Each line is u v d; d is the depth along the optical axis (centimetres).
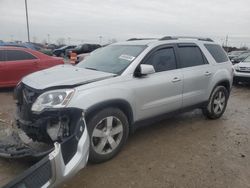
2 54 869
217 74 569
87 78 367
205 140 479
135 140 468
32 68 909
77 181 333
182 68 496
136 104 411
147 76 429
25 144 344
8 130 462
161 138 482
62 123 319
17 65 881
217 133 517
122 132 395
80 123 307
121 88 385
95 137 364
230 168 377
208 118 602
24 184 216
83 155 287
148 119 443
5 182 327
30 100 337
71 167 267
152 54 449
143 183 334
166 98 461
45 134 321
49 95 326
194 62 529
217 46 609
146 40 491
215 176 354
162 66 463
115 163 381
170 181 339
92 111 349
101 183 330
